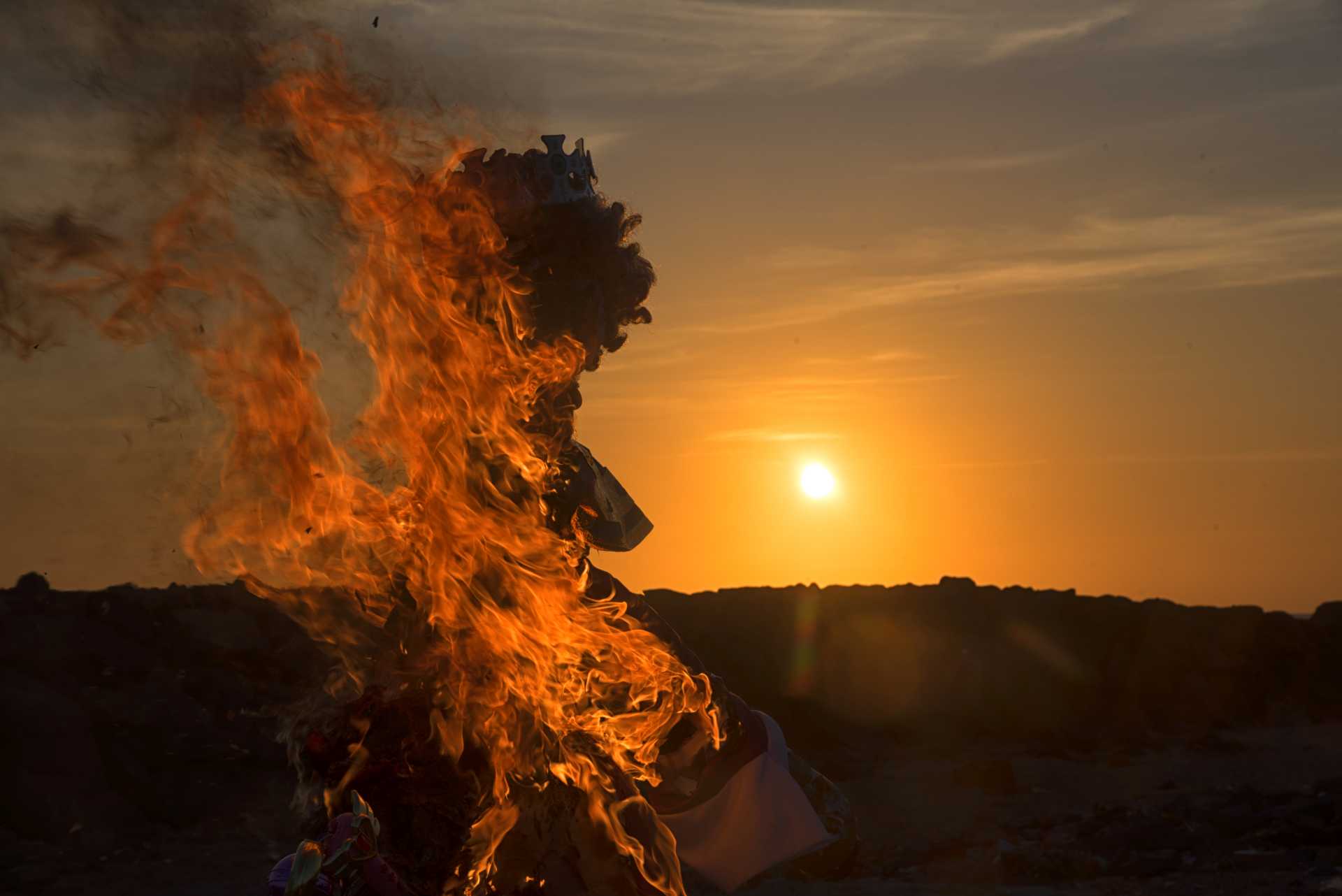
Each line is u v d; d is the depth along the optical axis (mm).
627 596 2812
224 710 10914
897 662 16000
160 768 9961
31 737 9508
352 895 2389
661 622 2811
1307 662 18453
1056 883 7855
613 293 2814
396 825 2482
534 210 2734
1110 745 15438
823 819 2812
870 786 12328
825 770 13312
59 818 8984
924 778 12805
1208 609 18812
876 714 15383
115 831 9102
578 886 2617
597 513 2850
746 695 15312
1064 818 10336
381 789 2490
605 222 2775
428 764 2510
